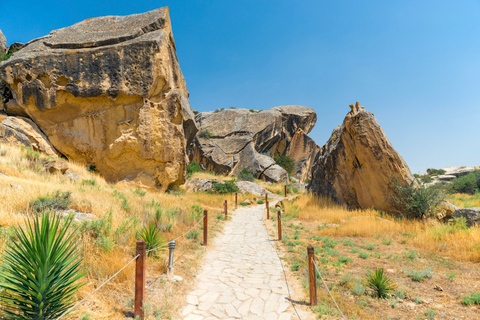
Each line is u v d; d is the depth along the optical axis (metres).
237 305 5.51
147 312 4.75
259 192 30.05
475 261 8.12
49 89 18.55
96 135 19.48
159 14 21.86
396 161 14.68
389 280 6.40
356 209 16.86
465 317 5.05
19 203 7.98
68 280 4.11
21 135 17.70
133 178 19.75
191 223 12.14
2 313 3.41
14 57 18.88
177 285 6.21
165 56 19.81
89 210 9.34
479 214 12.46
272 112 49.56
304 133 56.19
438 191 13.48
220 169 40.53
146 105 19.33
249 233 12.63
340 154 18.03
